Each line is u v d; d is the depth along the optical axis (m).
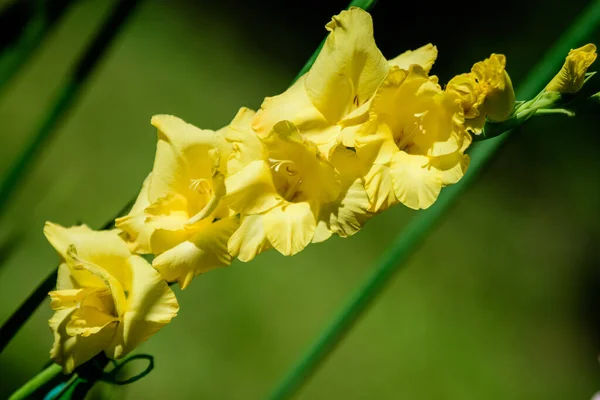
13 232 1.94
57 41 4.82
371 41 1.68
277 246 1.67
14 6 1.90
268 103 1.68
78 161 4.10
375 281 1.90
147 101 4.68
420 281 4.51
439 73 5.62
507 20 5.90
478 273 4.68
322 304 4.16
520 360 4.38
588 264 4.99
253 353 3.85
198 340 3.78
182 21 5.34
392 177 1.66
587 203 5.30
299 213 1.67
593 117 5.71
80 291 1.68
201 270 1.67
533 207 5.16
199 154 1.69
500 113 1.67
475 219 4.96
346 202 1.67
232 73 5.18
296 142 1.67
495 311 4.52
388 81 1.66
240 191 1.67
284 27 5.71
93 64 1.87
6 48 1.91
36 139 1.88
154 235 1.67
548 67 1.81
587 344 4.58
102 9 5.05
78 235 1.68
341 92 1.67
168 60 5.01
